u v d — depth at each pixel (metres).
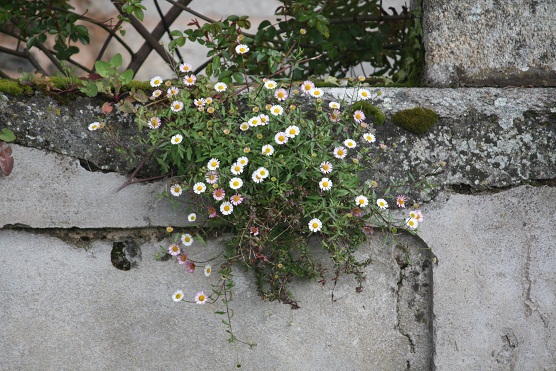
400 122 1.66
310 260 1.66
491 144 1.67
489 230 1.68
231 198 1.58
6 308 1.69
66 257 1.70
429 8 1.70
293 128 1.58
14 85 1.64
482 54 1.70
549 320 1.70
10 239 1.68
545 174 1.67
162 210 1.67
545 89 1.69
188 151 1.60
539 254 1.69
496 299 1.69
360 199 1.59
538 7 1.69
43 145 1.65
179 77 1.66
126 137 1.66
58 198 1.67
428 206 1.68
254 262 1.66
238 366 1.68
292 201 1.58
